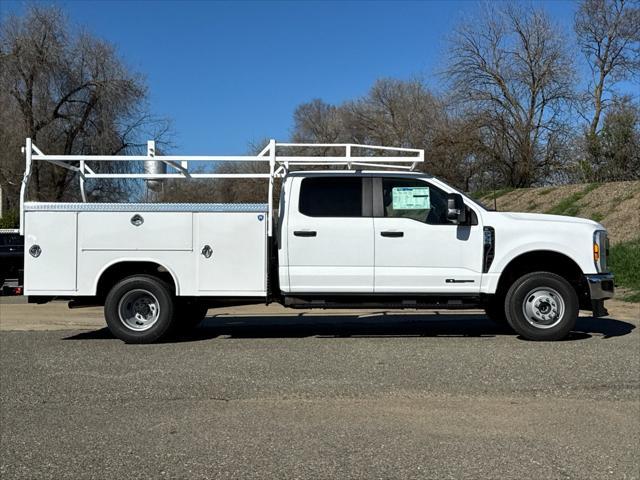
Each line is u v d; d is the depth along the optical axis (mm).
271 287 8609
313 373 6762
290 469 4277
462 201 8414
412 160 9086
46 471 4285
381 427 5090
